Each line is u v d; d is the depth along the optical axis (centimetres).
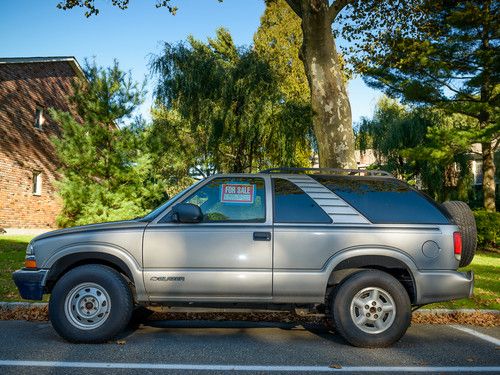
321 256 547
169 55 2200
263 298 546
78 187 1739
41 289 547
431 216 568
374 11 1797
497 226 1983
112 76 1794
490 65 1917
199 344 545
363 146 2870
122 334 589
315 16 1136
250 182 583
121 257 547
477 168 3456
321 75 1140
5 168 2167
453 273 552
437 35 2020
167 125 2197
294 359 489
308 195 575
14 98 2286
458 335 612
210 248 547
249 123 2112
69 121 1791
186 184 2334
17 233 2086
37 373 430
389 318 540
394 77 2073
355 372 449
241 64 2208
